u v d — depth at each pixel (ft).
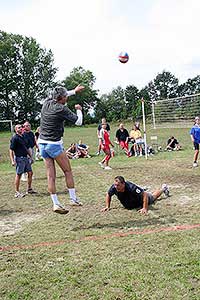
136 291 11.06
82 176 33.24
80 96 225.35
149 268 12.55
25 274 12.69
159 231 16.53
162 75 297.94
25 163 25.77
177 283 11.40
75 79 246.88
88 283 11.78
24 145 25.64
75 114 17.34
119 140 50.60
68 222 18.86
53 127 17.04
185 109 67.15
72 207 21.89
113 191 20.24
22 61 208.33
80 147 49.75
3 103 207.00
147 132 91.97
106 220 18.83
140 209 20.31
